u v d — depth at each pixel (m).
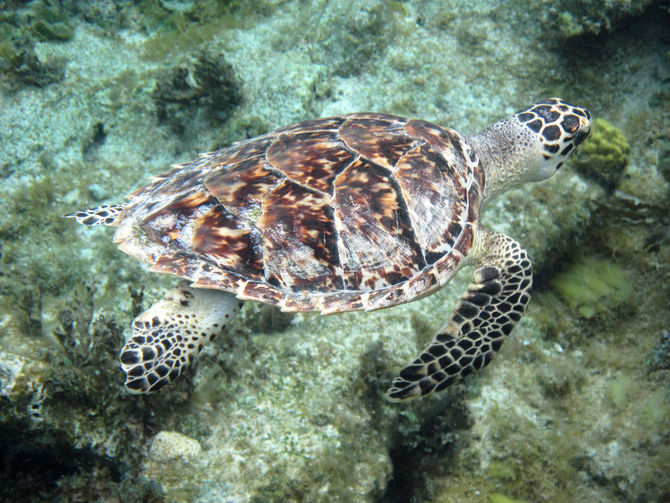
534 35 1.10
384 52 1.07
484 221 0.95
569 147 0.86
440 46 1.10
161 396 0.71
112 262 0.87
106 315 0.78
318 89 1.02
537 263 0.95
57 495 0.67
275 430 0.72
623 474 0.83
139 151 1.00
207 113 1.01
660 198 1.04
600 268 0.97
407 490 0.81
